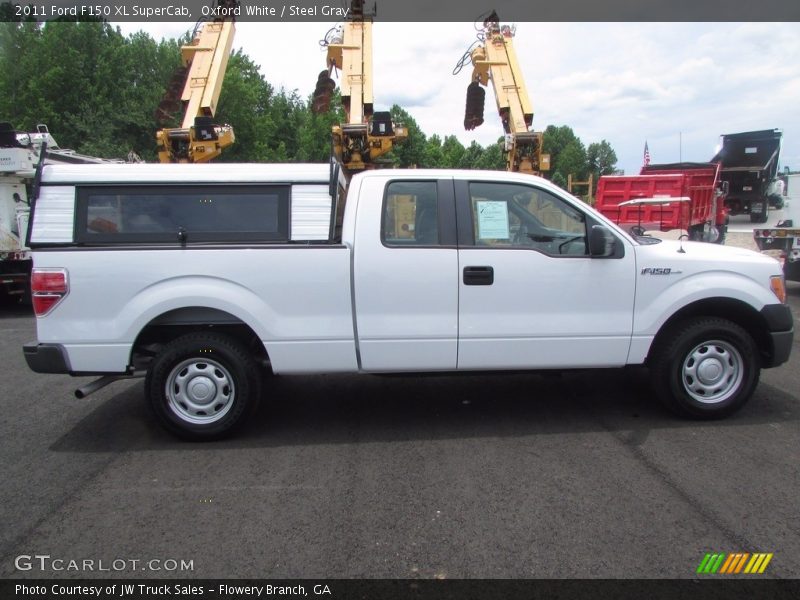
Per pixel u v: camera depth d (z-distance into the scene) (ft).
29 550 9.67
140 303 13.65
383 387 18.54
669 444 13.51
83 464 13.12
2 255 35.65
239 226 14.28
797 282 36.58
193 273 13.70
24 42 111.75
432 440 14.14
